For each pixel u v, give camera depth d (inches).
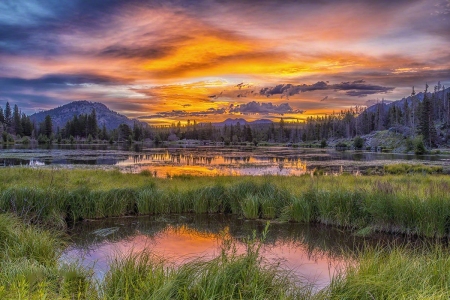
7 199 404.5
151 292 170.1
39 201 414.3
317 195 444.1
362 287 170.4
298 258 301.1
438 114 4387.3
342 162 1567.4
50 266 223.6
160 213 475.2
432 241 347.3
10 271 189.9
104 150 2539.4
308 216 429.7
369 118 5064.0
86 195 451.8
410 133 3302.2
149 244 340.2
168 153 2229.3
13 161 1423.5
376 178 728.3
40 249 256.4
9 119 5049.2
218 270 184.2
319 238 368.5
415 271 190.2
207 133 6230.3
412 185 506.3
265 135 6141.7
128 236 374.0
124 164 1328.7
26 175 666.8
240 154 2207.2
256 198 463.8
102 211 450.0
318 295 172.9
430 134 2982.3
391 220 382.9
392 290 166.6
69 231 390.6
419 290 161.2
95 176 711.7
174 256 294.8
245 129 5930.1
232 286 169.3
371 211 391.9
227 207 491.5
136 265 215.3
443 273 182.5
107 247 330.0
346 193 431.5
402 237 368.2
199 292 163.2
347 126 4945.9
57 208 419.5
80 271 214.8
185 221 440.8
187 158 1754.4
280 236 376.5
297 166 1337.4
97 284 201.5
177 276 178.1
